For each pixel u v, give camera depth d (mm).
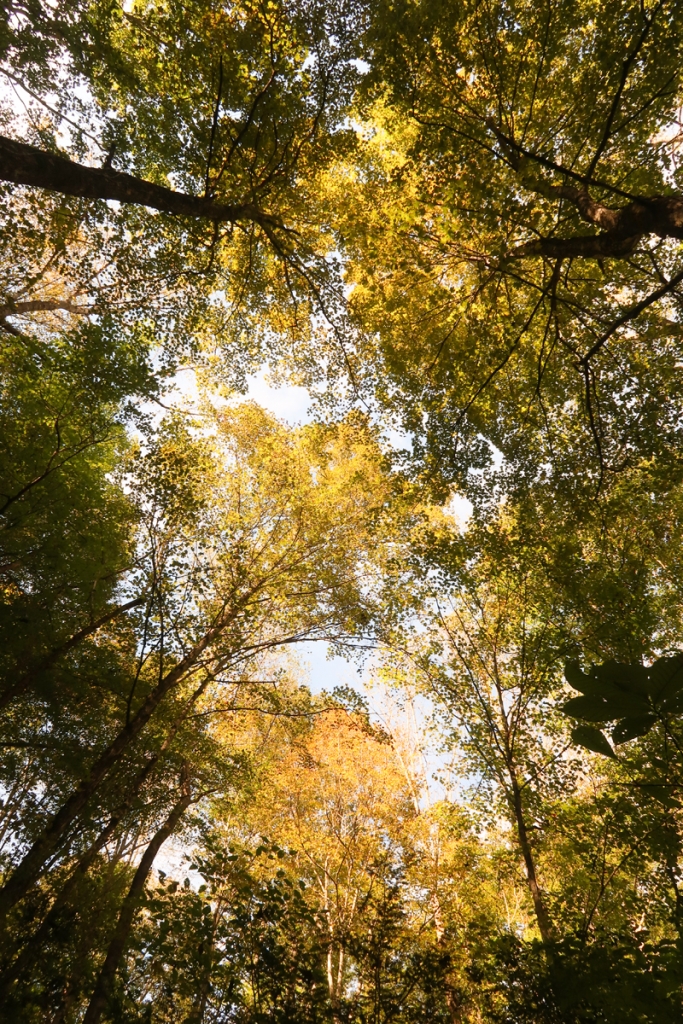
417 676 12344
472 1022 7414
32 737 9406
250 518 13672
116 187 7812
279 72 9227
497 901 12125
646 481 11133
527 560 11359
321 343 12969
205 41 8812
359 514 13867
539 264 10922
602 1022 5371
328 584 13477
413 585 12773
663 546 11820
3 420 11117
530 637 11445
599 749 1247
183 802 10547
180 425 12836
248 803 12523
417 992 6473
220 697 13414
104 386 11211
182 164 10359
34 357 11289
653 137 10281
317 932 6570
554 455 11547
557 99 9609
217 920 6730
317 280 11336
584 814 8938
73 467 11844
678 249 10227
